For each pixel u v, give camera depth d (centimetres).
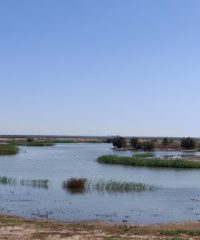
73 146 13812
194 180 4272
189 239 1788
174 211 2620
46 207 2714
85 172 4981
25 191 3369
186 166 5625
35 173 4797
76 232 1966
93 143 18500
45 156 7894
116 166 5809
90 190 3444
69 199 3022
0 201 2908
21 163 6203
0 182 3844
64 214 2495
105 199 3039
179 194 3303
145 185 3734
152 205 2823
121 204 2845
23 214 2480
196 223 2198
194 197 3161
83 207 2722
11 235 1867
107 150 10488
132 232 1978
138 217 2428
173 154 8319
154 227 2097
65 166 5756
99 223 2234
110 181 3891
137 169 5403
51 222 2236
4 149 8512
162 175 4725
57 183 3869
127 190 3481
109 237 1841
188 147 10362
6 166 5688
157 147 10831
